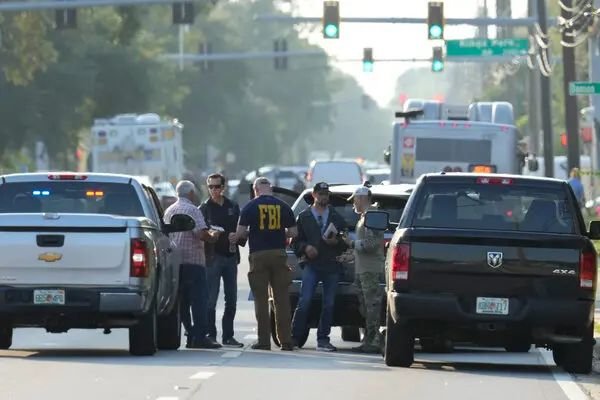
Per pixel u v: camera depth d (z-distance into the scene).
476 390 51.38
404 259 55.66
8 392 49.09
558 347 59.38
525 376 56.50
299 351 67.69
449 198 57.19
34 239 60.53
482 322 55.41
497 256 55.34
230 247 70.75
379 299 66.62
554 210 57.03
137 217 62.69
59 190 64.62
